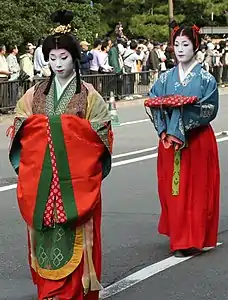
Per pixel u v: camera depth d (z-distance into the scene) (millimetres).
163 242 7055
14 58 17469
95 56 19891
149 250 6789
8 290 5789
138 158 12008
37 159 4668
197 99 6199
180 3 39594
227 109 19844
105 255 6645
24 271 6250
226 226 7633
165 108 6238
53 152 4633
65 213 4648
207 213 6465
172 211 6441
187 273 6125
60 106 4715
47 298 4707
